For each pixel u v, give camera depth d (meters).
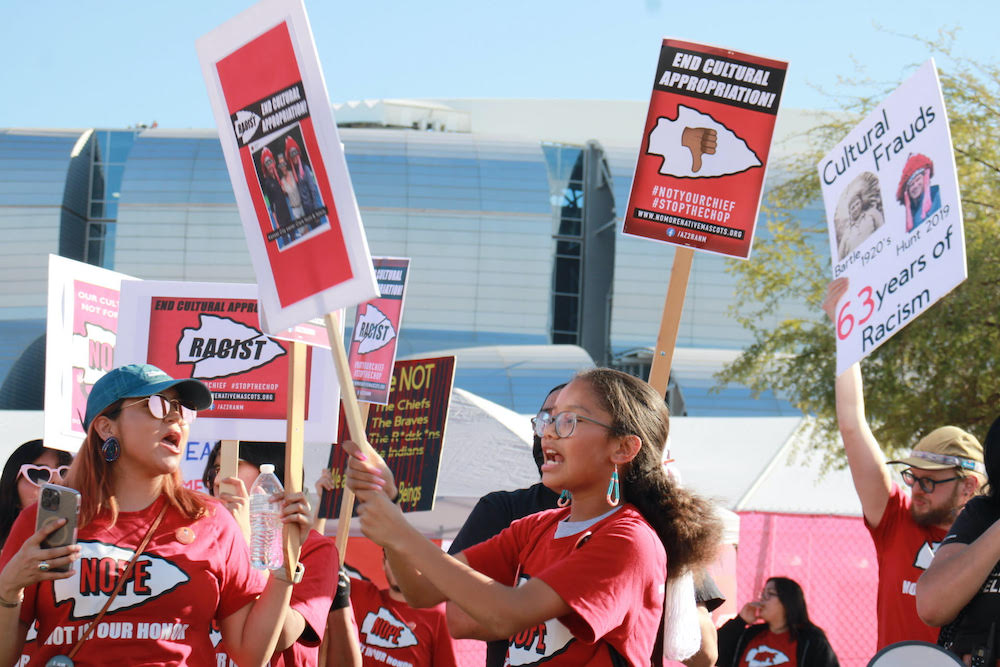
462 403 9.82
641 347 63.72
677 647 3.24
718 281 65.31
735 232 4.09
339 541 4.04
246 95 3.02
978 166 15.57
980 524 3.32
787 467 12.02
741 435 13.27
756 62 4.15
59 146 66.25
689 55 4.17
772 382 16.94
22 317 62.56
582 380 2.91
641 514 2.88
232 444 4.55
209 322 4.68
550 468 2.87
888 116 4.07
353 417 2.63
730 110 4.15
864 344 4.09
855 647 10.18
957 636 3.30
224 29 3.04
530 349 56.59
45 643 2.99
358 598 5.41
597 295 67.25
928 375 14.84
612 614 2.57
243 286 4.69
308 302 2.86
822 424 14.45
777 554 10.22
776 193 17.69
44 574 2.83
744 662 7.27
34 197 64.00
